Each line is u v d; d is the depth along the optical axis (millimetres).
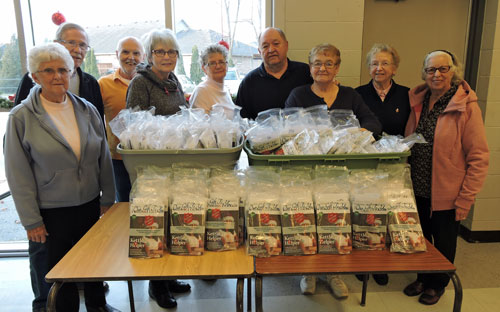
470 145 1890
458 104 1873
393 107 2178
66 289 1718
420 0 2824
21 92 1874
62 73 1564
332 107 2023
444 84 1923
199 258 1266
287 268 1203
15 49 2758
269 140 1526
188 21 2848
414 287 2246
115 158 2426
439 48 2924
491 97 2715
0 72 2783
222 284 2375
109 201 1893
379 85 2227
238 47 2928
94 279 1167
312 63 2025
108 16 2791
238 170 1461
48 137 1571
